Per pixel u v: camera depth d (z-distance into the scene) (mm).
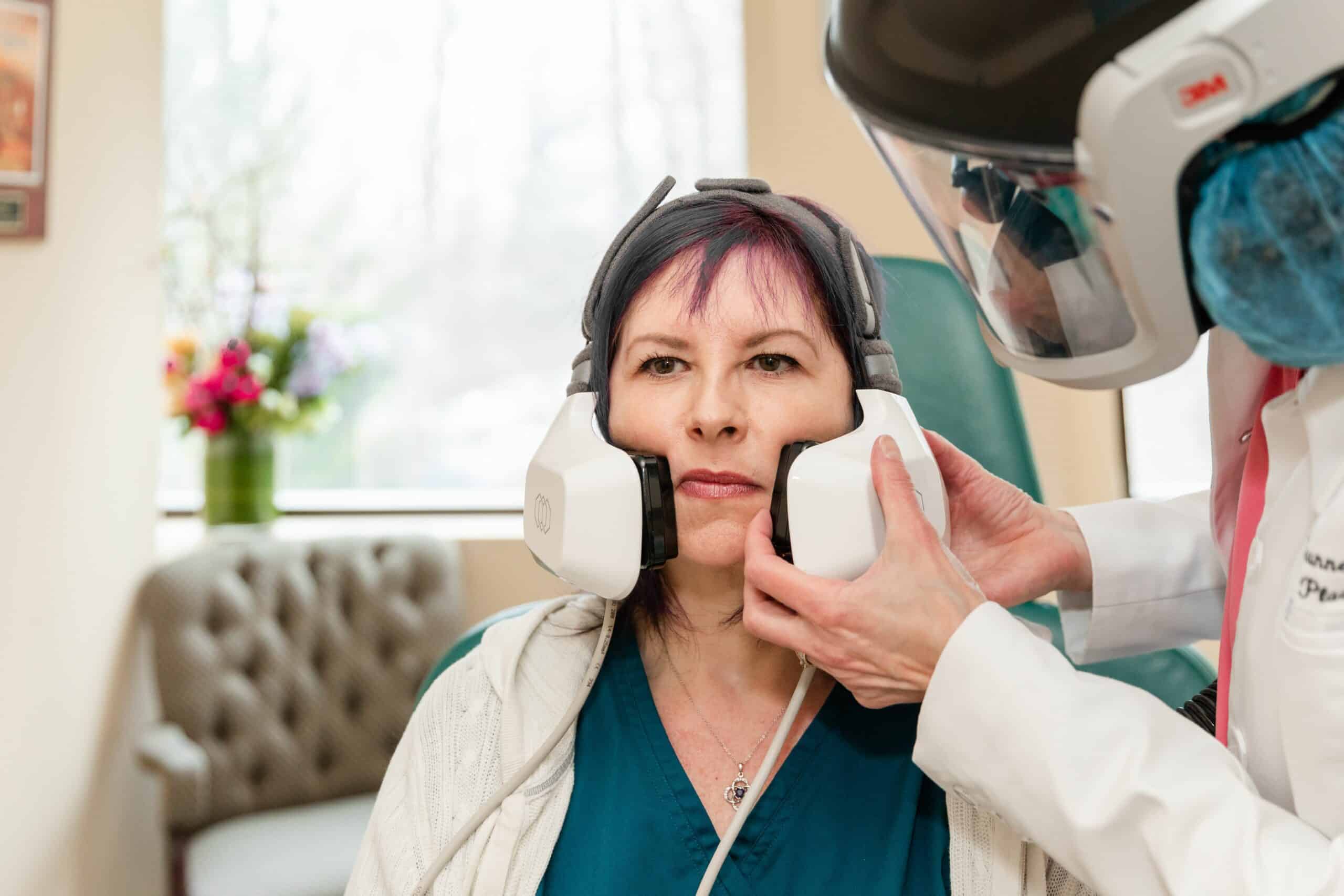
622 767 852
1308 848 602
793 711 789
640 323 835
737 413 802
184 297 2982
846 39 622
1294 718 635
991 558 1012
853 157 2439
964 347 1406
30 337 2162
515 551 2824
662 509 808
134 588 2473
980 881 796
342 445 3213
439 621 2646
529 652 930
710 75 3174
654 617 893
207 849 2146
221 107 3084
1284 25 466
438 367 3217
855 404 857
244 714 2412
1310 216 527
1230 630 765
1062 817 655
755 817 819
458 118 3170
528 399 3234
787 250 830
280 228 3115
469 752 880
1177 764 650
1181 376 2150
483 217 3189
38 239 2178
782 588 732
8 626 2105
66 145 2246
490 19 3156
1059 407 2291
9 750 2107
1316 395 662
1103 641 1038
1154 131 494
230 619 2441
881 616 709
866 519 760
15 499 2125
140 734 2525
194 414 2721
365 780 2541
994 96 549
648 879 811
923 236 2430
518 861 828
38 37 2184
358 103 3148
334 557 2615
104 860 2379
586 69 3172
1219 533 872
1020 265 625
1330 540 615
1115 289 592
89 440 2307
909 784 829
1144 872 645
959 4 544
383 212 3172
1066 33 515
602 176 3189
